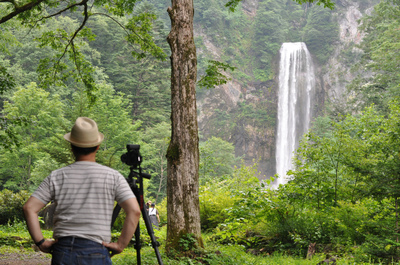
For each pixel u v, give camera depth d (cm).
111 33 6272
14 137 1183
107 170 238
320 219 940
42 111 3606
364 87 3925
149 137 4719
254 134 7769
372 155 981
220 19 8894
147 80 5603
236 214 950
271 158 7619
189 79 759
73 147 241
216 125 7794
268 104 8138
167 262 644
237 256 736
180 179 731
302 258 849
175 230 721
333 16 8662
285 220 1001
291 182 1048
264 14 9138
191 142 743
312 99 7988
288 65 8225
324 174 1023
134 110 5503
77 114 3122
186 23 774
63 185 229
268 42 8838
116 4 1430
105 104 4112
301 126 7775
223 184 1664
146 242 1046
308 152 1052
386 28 3969
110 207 232
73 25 5891
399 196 736
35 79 4838
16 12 1062
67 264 214
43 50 5138
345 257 764
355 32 8331
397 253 690
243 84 8294
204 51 8506
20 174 3938
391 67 3466
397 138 893
